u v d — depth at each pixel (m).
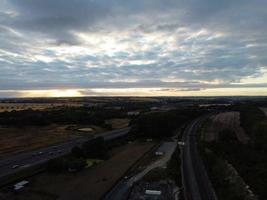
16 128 170.62
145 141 150.25
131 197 70.19
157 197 69.94
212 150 122.06
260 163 96.75
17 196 69.44
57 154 110.75
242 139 149.00
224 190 75.00
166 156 112.38
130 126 195.75
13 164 94.88
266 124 138.38
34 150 118.88
